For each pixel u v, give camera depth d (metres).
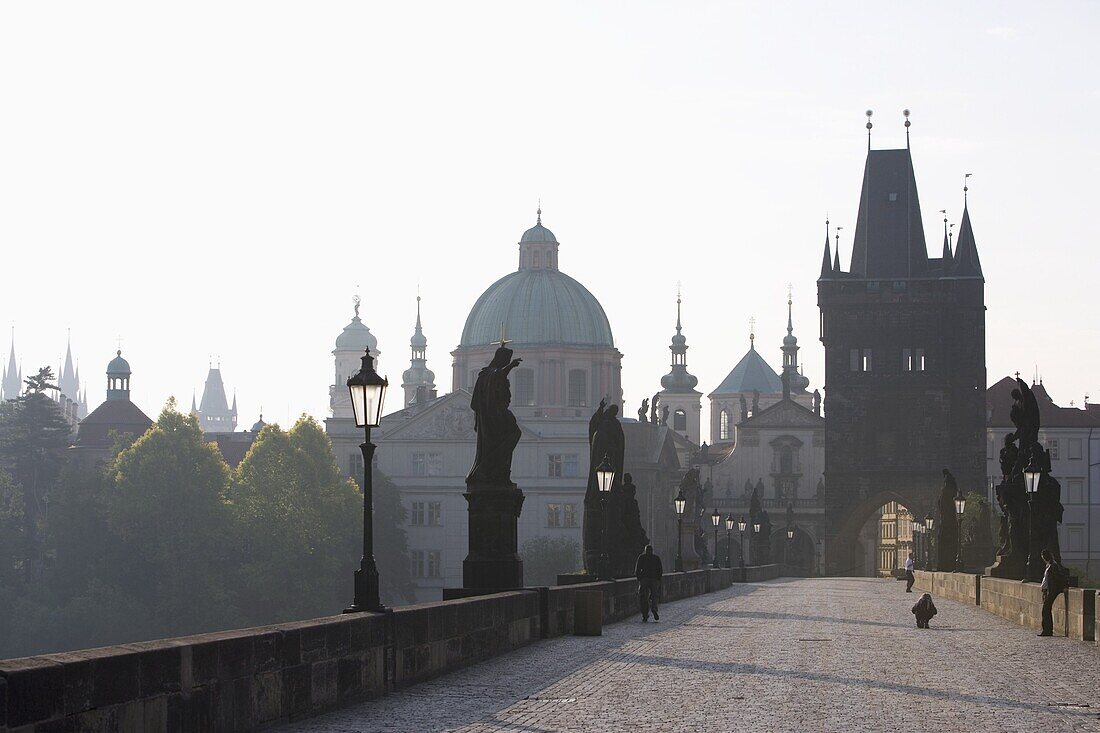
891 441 179.62
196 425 156.00
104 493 156.88
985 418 179.00
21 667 14.93
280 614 153.12
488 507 38.72
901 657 34.06
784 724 21.89
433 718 22.42
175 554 150.62
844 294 180.62
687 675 29.09
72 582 154.38
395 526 182.50
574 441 188.50
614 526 60.44
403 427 192.62
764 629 45.00
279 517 154.50
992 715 23.11
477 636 31.81
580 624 41.03
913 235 182.12
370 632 24.69
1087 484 192.25
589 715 22.84
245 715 19.83
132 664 16.89
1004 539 61.78
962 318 179.38
